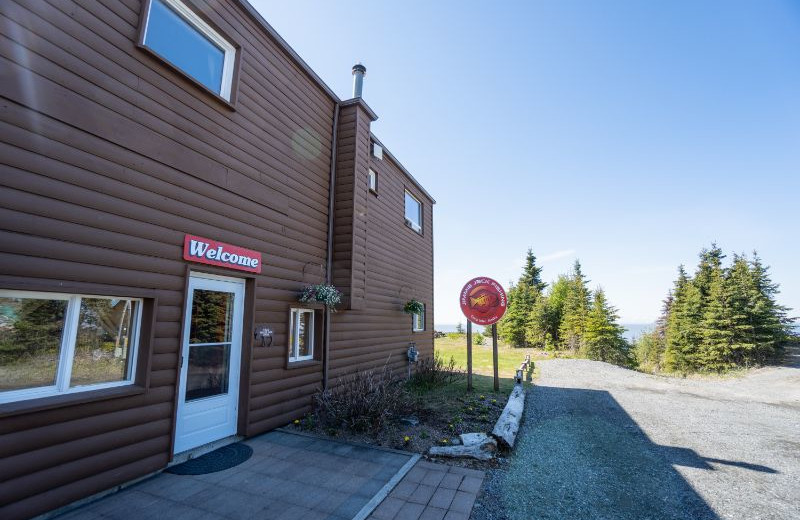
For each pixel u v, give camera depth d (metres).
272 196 5.12
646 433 5.50
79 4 2.97
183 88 3.86
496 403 6.82
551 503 3.10
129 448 3.12
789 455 4.58
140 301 3.38
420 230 11.57
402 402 5.50
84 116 2.94
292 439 4.47
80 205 2.87
